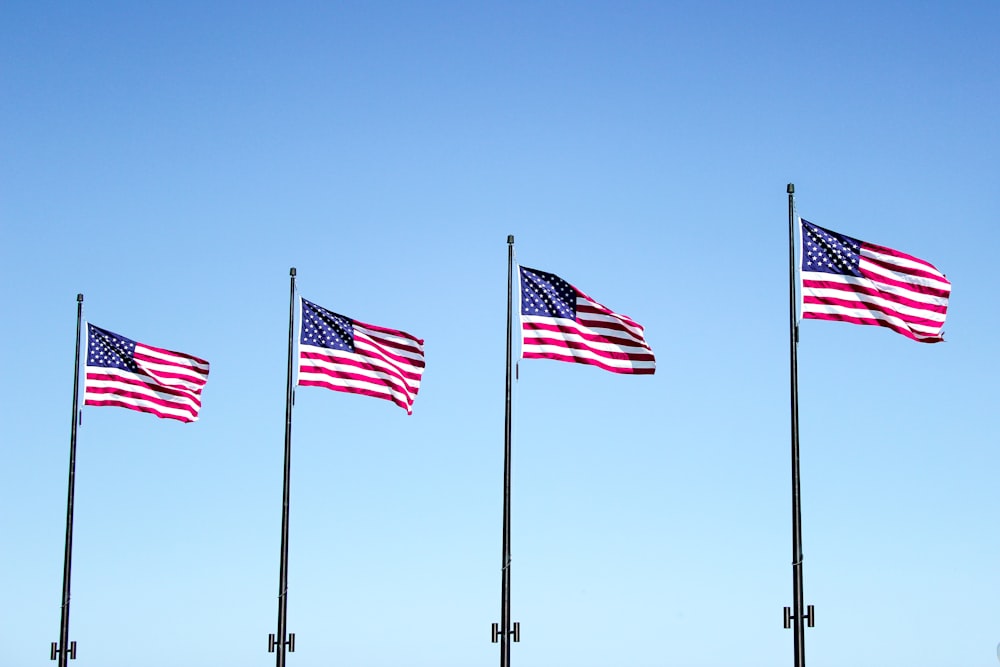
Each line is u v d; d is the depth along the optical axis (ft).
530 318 140.56
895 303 131.64
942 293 131.85
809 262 132.36
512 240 142.92
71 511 155.84
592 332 140.56
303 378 149.89
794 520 128.06
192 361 159.53
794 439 129.70
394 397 150.71
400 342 151.84
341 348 151.02
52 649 152.87
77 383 157.48
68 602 154.51
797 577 126.72
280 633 148.15
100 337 157.69
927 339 131.64
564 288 141.38
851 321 131.34
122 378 157.28
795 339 131.44
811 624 126.00
